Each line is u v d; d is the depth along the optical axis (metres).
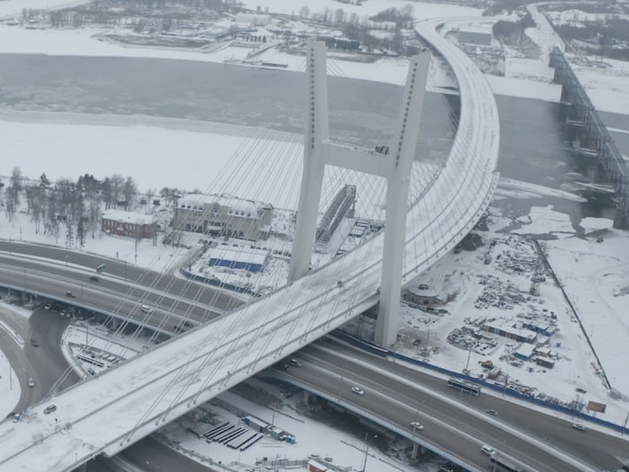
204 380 114.88
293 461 108.44
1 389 121.38
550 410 126.62
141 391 111.25
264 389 128.50
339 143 141.50
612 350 152.00
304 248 152.12
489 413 121.88
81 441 98.81
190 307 151.25
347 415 123.44
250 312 138.62
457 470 110.88
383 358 139.50
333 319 138.25
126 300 151.25
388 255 138.75
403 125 131.00
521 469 105.88
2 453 95.44
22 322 143.62
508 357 145.12
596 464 112.44
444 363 140.00
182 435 112.25
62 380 125.44
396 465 111.25
